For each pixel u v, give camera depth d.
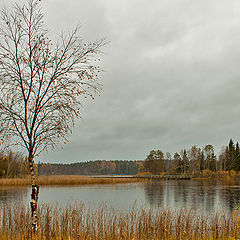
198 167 126.38
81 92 10.72
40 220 13.72
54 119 10.60
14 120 10.02
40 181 63.38
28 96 10.30
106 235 12.95
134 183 76.38
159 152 131.50
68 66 10.87
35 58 10.42
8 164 60.97
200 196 42.56
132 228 13.90
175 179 96.94
